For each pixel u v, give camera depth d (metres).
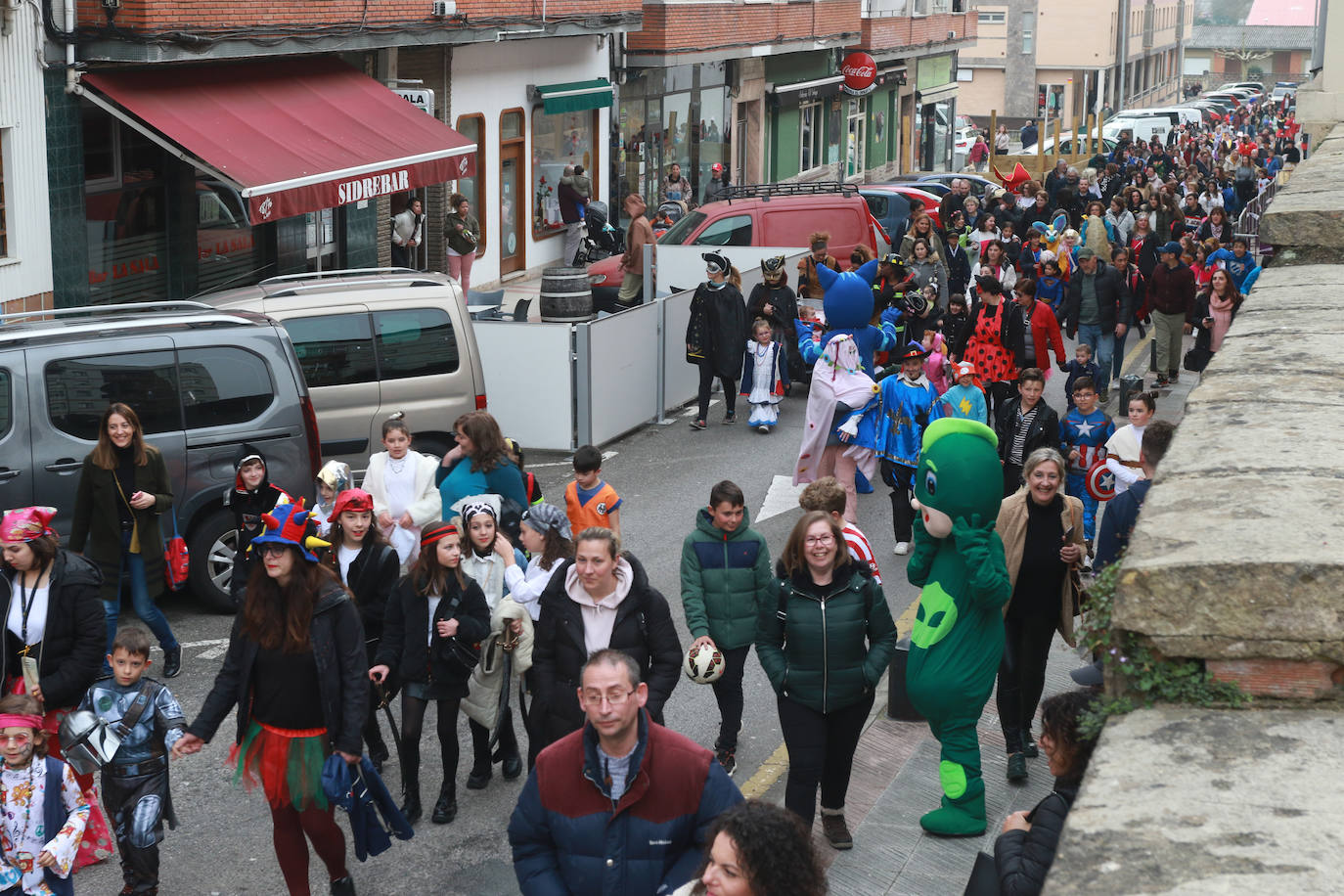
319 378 12.67
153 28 16.03
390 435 9.55
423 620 7.46
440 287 13.27
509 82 26.67
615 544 6.61
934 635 7.04
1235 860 2.35
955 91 59.06
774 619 6.84
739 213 22.36
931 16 51.88
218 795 8.05
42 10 15.38
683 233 22.38
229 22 17.48
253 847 7.47
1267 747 2.76
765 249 21.23
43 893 6.29
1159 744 2.80
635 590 6.72
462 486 9.23
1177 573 2.95
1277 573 2.89
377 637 7.92
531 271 28.19
